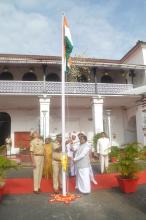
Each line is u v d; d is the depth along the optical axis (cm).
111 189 903
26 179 1124
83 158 849
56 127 2553
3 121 2466
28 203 746
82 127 2609
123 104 2602
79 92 2170
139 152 870
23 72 2402
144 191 857
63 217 621
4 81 2070
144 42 2470
